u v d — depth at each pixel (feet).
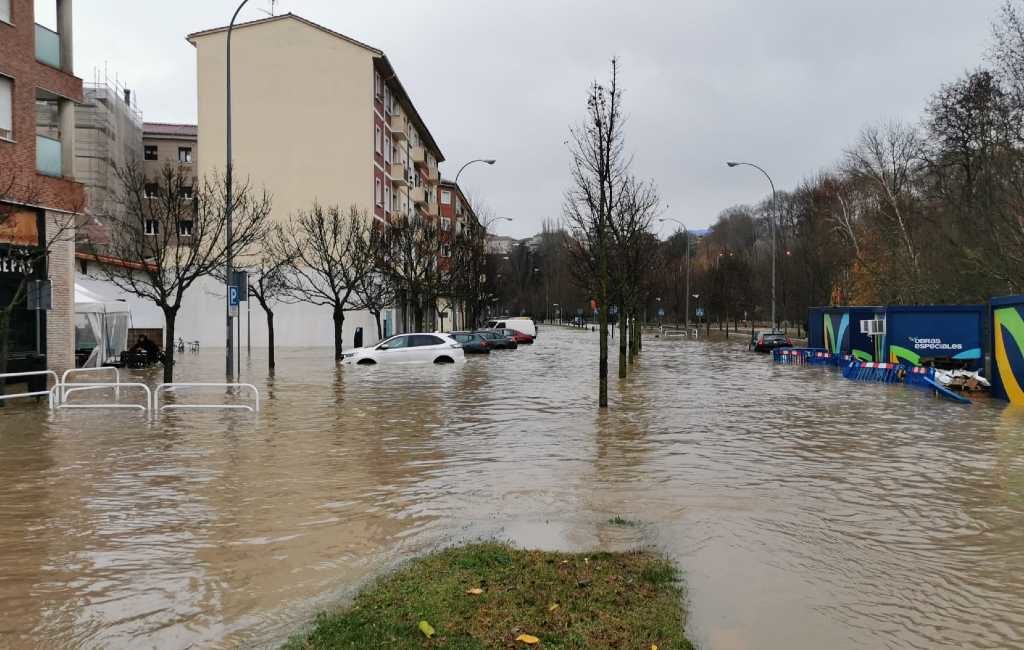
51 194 64.85
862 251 155.12
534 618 14.80
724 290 230.07
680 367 98.07
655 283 166.50
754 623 15.19
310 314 138.31
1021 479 29.45
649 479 29.12
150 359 94.07
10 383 61.00
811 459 33.50
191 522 22.93
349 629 14.32
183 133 222.69
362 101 142.92
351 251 116.26
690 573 18.12
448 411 50.19
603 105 53.52
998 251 84.23
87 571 18.51
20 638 14.66
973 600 16.63
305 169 142.51
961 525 22.77
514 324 179.93
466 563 18.33
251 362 101.65
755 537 21.34
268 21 142.72
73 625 15.26
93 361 91.30
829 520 23.26
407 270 128.98
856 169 148.97
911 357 79.51
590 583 16.94
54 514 23.84
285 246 121.39
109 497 26.07
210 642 14.40
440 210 234.38
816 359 103.40
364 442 37.60
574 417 47.32
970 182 104.78
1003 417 48.67
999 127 90.38
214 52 143.23
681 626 14.60
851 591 17.10
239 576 18.13
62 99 67.67
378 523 22.82
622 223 84.89
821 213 196.75
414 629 14.25
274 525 22.58
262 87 142.92
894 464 32.45
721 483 28.48
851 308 98.84
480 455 34.14
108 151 176.14
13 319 60.44
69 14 68.80
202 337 139.44
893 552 20.07
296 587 17.35
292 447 36.14
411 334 97.96
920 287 108.37
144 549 20.29
